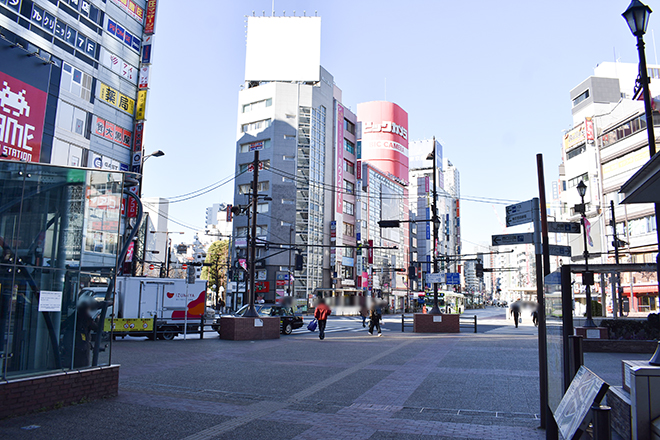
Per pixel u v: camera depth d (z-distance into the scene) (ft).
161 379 32.48
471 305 430.20
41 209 22.77
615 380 29.45
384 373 35.58
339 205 226.38
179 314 71.82
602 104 194.08
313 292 203.10
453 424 21.18
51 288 23.02
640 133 135.54
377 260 265.95
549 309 18.69
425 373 35.55
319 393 28.14
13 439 17.87
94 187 25.49
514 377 33.65
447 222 387.34
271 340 66.59
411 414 23.09
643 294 126.82
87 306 24.97
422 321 82.38
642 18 27.37
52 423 20.15
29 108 71.67
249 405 24.81
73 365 24.07
